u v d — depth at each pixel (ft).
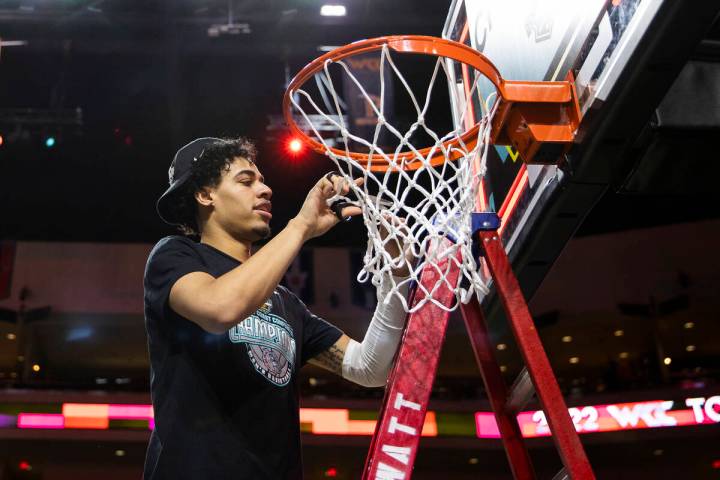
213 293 4.23
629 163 5.58
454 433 41.47
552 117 5.23
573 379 55.42
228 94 35.63
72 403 38.63
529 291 6.52
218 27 29.48
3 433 37.50
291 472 4.57
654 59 4.49
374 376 5.43
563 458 4.37
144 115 36.78
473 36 7.38
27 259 43.73
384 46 5.15
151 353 4.72
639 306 44.88
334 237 45.52
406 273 5.46
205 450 4.31
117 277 44.04
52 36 30.60
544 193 5.53
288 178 39.19
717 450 40.45
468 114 7.16
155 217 43.52
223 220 5.14
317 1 29.32
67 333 45.88
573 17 5.24
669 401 40.40
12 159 37.99
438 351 4.93
